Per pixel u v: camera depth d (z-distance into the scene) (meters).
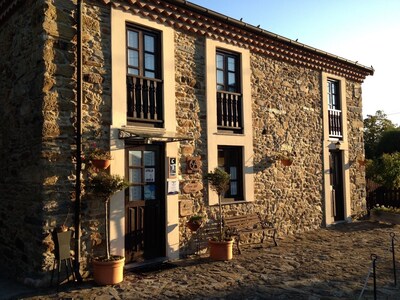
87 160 5.64
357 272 5.88
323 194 9.92
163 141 6.63
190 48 7.23
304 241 8.27
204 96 7.39
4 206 6.46
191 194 7.09
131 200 6.32
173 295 4.85
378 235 8.94
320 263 6.43
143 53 6.61
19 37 6.06
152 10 6.54
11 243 6.14
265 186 8.45
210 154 7.35
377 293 4.90
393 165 11.23
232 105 7.95
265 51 8.56
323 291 4.99
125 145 6.25
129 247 6.25
